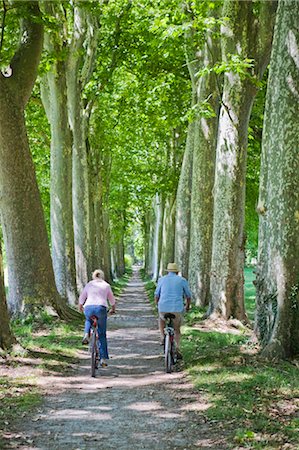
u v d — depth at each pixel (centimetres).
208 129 2514
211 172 2541
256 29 1866
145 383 1212
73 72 2969
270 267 1330
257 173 3453
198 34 2319
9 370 1249
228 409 909
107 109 3591
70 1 2706
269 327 1331
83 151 3180
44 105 2855
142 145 4494
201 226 2562
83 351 1652
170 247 4225
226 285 2053
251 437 772
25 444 772
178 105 3044
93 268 4169
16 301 2019
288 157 1291
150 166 4178
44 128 3622
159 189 4016
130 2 3052
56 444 777
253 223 3844
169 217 4388
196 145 2558
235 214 2036
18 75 1859
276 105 1319
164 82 2953
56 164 2689
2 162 1941
